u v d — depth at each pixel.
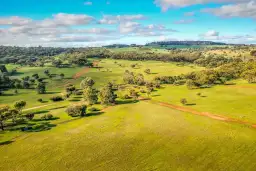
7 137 81.00
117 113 107.31
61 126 91.56
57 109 117.44
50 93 159.25
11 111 95.00
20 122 97.31
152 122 92.12
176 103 120.62
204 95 133.38
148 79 197.88
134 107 117.12
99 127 88.75
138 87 171.25
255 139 71.25
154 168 57.19
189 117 96.44
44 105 127.06
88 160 62.62
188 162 59.38
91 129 86.81
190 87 155.75
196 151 65.19
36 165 61.03
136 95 136.75
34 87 178.25
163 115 100.88
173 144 70.50
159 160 61.03
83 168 58.69
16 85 174.62
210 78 160.88
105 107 119.94
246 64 193.25
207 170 55.31
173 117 97.44
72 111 103.06
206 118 93.88
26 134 83.62
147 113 105.19
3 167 60.56
